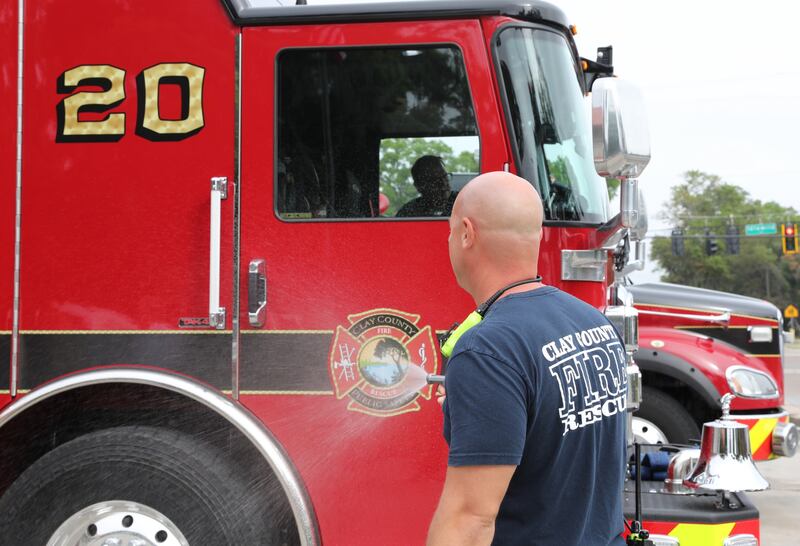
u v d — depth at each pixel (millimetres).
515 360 1983
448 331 3254
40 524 3352
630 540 2979
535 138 3338
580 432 2049
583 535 2061
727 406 3660
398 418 3258
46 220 3385
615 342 2234
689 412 6219
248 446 3461
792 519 6602
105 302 3352
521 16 3365
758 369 6086
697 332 6527
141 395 3535
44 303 3367
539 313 2102
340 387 3281
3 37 3439
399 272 3289
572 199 3426
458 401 1968
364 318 3289
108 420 3557
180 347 3326
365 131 3367
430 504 3242
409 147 3350
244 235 3340
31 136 3412
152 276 3348
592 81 4418
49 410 3543
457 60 3348
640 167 3027
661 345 6074
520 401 1957
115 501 3338
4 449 3549
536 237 2205
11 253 3391
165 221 3357
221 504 3301
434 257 3281
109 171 3385
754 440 5996
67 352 3348
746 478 3525
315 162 3359
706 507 3549
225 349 3314
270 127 3355
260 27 3391
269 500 3418
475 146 3320
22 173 3402
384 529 3258
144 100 3398
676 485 3816
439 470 3236
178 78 3393
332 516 3271
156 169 3375
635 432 6008
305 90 3383
